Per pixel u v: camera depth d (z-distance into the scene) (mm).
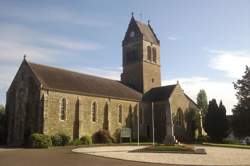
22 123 44688
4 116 47906
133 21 68000
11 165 19969
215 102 58938
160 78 67688
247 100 64875
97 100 50719
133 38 66875
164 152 31828
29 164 20500
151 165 20781
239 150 36969
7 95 48094
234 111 65375
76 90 47344
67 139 42719
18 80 47031
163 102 57375
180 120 59062
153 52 67438
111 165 20469
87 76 55844
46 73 46938
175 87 59312
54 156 26125
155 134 57688
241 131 64125
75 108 46875
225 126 57625
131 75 65875
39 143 38250
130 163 21750
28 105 44344
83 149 35562
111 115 52625
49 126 42375
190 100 65750
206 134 61031
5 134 46875
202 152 31516
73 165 20234
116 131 53000
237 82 67688
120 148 37906
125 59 67875
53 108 43469
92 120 49344
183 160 24250
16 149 35406
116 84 60375
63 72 51062
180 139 57250
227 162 23047
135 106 58031
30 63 46719
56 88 44250
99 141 48906
